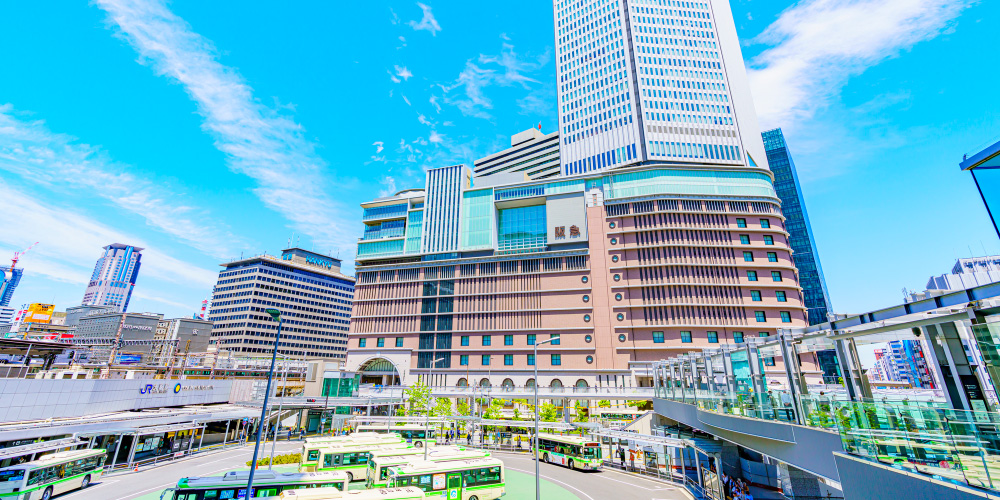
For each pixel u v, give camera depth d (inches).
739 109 4682.6
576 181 3998.5
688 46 4677.7
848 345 938.7
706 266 3393.2
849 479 714.8
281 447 2308.1
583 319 3531.0
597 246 3678.6
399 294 4156.0
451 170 4407.0
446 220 4242.1
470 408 3248.0
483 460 1369.3
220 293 7765.8
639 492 1419.8
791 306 3233.3
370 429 2561.5
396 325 4065.0
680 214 3563.0
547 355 3533.5
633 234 3624.5
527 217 4116.6
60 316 7199.8
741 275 3358.8
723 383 1282.0
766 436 968.3
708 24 4766.2
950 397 775.7
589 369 3366.1
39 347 2292.1
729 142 4259.4
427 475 1245.1
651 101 4429.1
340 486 1085.8
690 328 3265.3
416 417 2359.7
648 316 3366.1
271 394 3029.0
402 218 4463.6
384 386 3604.8
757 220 3511.3
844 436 741.3
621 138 4468.5
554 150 6560.0
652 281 3432.6
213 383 2746.1
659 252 3494.1
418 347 3912.4
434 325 3951.8
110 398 2033.7
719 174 3742.6
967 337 782.5
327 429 3129.9
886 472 637.3
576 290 3631.9
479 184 4566.9
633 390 2979.8
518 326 3698.3
